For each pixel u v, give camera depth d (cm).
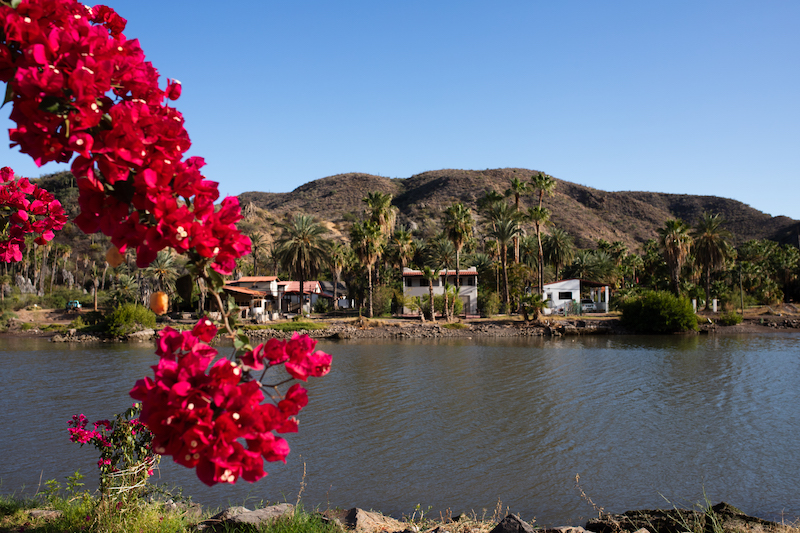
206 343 205
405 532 738
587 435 1775
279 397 202
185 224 186
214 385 182
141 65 209
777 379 2798
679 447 1636
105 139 176
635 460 1513
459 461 1506
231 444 177
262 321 5988
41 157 176
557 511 1162
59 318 7125
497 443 1681
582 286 7969
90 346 4831
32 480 1327
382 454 1568
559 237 7538
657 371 3102
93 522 596
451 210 6322
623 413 2089
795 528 666
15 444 1662
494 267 7388
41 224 400
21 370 3241
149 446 630
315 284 8300
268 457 189
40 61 170
